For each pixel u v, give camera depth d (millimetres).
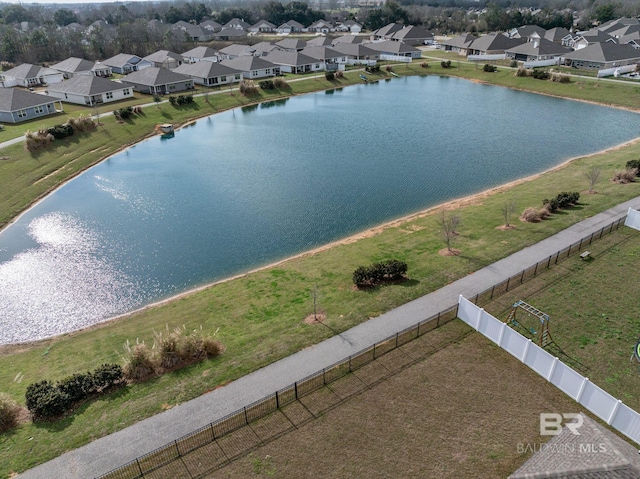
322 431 19234
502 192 45500
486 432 18969
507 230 36000
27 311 30703
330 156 57750
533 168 52688
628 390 20719
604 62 97438
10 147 55531
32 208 45500
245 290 30734
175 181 51094
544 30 141000
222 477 17438
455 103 83812
